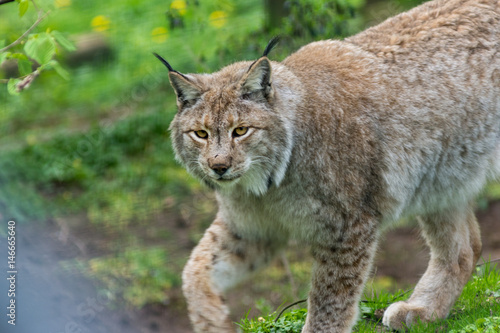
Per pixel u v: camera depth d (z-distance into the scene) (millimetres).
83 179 23172
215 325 9508
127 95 26953
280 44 17453
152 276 19125
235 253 10094
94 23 27078
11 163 23391
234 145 9117
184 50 24578
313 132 9430
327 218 9570
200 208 22141
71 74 27797
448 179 10602
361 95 9805
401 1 21125
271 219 9969
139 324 17641
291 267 19156
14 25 20891
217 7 22766
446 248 11242
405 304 10922
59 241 19734
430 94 10148
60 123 26250
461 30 10586
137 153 24375
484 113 10484
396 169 9914
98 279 18484
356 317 9969
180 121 9547
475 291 11695
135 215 21703
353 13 18062
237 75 9508
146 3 28406
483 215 20500
